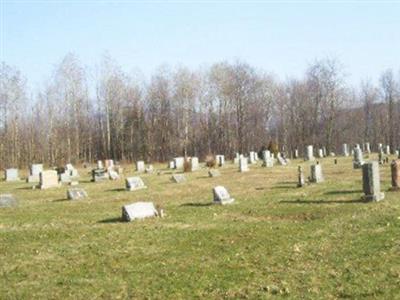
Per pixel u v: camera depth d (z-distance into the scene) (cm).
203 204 2642
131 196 3231
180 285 1241
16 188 4288
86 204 2920
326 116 10050
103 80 9806
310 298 1106
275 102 10925
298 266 1355
